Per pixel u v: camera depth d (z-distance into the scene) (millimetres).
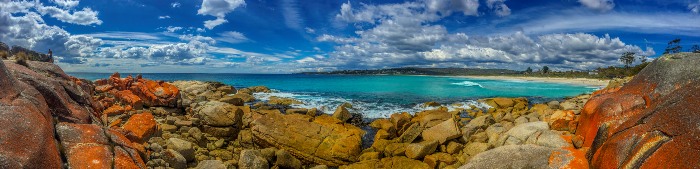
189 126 16641
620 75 88062
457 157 13984
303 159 14703
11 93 7457
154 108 20859
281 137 15227
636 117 8953
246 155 12391
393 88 50406
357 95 37812
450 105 29500
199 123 16844
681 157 6332
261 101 30312
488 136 16125
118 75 26234
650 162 6945
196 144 15125
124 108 18656
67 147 7367
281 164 13438
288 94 38062
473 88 52062
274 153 13875
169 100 21641
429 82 73125
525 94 42250
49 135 7066
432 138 15469
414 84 62750
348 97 35469
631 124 8609
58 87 10742
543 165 9156
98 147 7832
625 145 7836
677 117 7203
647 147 7234
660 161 6746
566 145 11930
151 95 21438
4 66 8125
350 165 13766
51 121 8023
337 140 15445
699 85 7949
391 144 15469
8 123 6262
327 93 40156
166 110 21156
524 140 13227
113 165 7492
